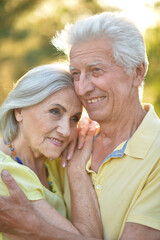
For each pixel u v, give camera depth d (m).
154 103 5.28
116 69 2.34
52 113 2.44
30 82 2.43
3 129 2.57
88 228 2.35
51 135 2.46
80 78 2.39
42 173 2.67
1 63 8.38
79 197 2.46
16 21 8.53
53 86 2.40
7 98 2.55
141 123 2.42
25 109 2.48
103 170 2.44
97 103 2.42
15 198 2.21
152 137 2.36
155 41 5.17
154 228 2.19
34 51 8.36
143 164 2.32
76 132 2.61
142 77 2.44
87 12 8.16
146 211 2.21
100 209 2.41
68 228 2.30
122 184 2.35
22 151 2.57
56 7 8.42
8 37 8.46
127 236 2.21
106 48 2.32
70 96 2.45
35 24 8.56
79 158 2.59
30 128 2.48
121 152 2.39
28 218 2.19
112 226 2.36
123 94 2.38
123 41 2.31
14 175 2.35
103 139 2.58
